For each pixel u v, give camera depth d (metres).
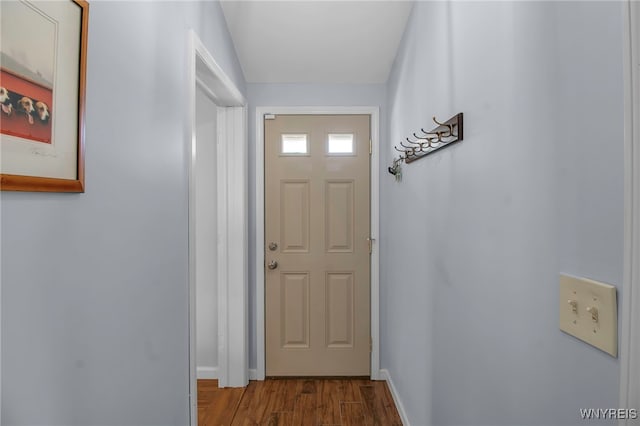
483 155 1.04
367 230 2.69
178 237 1.33
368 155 2.69
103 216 0.87
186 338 1.41
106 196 0.88
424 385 1.67
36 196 0.67
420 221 1.73
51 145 0.70
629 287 0.54
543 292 0.77
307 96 2.67
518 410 0.87
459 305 1.24
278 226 2.69
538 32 0.77
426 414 1.64
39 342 0.68
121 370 0.96
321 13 2.07
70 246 0.76
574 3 0.66
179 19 1.35
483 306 1.06
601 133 0.60
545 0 0.75
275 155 2.68
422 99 1.71
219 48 1.93
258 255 2.67
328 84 2.67
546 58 0.75
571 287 0.67
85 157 0.80
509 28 0.89
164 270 1.22
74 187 0.76
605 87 0.59
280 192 2.69
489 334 1.02
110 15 0.89
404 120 2.10
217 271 2.58
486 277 1.04
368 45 2.30
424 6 1.67
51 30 0.69
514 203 0.88
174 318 1.30
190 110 1.44
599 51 0.60
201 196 2.59
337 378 2.69
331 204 2.69
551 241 0.74
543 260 0.77
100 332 0.87
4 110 0.59
